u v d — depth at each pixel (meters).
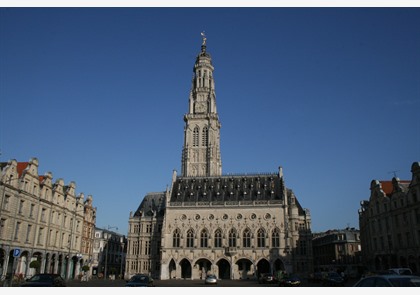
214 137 149.75
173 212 110.12
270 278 74.38
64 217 88.31
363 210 112.50
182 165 147.62
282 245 103.06
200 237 107.25
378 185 93.44
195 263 105.94
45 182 80.44
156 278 115.44
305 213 117.56
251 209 107.25
